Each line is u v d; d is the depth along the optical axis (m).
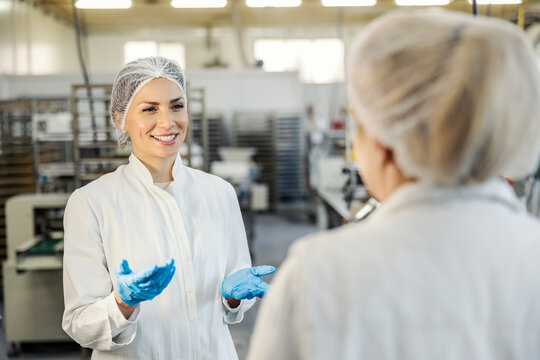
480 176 0.62
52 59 8.89
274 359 0.62
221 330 1.41
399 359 0.58
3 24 6.98
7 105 4.11
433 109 0.58
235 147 8.28
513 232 0.62
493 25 0.61
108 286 1.31
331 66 10.94
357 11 9.15
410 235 0.60
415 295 0.58
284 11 9.13
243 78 8.25
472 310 0.58
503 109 0.58
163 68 1.35
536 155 0.64
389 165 0.66
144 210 1.37
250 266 1.51
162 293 1.32
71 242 1.31
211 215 1.44
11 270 3.28
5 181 4.08
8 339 3.31
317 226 7.10
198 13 9.25
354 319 0.59
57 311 3.31
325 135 5.89
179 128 1.40
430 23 0.61
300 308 0.60
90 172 3.22
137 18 9.62
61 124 5.80
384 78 0.60
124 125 1.44
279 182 8.43
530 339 0.59
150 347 1.30
